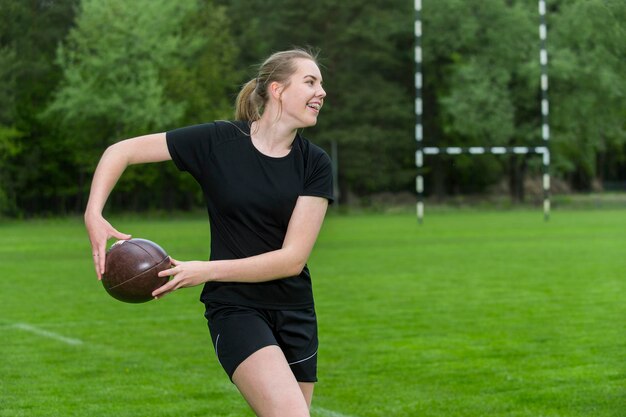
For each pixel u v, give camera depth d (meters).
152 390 7.37
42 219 48.56
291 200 3.94
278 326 3.99
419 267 17.62
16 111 47.75
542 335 9.91
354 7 54.25
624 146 60.56
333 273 16.61
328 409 6.69
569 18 30.33
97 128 47.62
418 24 32.19
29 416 6.56
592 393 7.19
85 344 9.54
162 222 41.81
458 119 46.50
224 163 3.95
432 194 58.53
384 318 11.21
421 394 7.18
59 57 45.44
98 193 3.82
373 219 40.00
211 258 4.05
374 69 55.84
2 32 47.72
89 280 16.09
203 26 52.03
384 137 54.91
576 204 50.38
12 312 12.02
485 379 7.73
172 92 48.31
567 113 43.00
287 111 3.94
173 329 10.53
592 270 16.77
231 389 7.40
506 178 57.97
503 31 44.25
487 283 14.87
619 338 9.66
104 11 45.50
